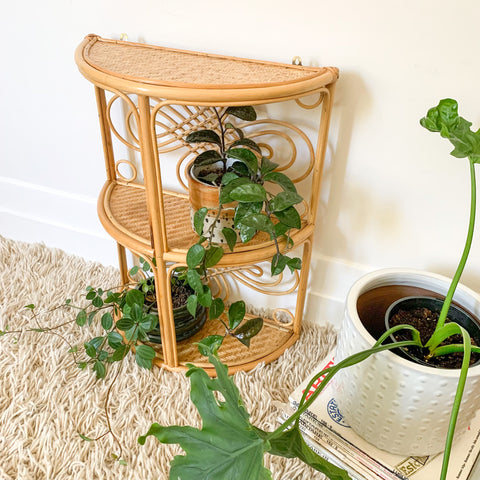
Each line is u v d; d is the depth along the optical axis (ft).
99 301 3.76
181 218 3.61
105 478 3.01
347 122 3.28
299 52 3.18
